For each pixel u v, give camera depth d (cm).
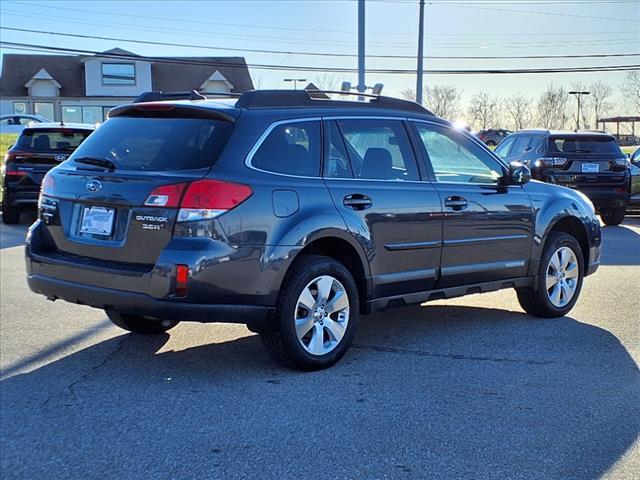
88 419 418
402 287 554
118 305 460
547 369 514
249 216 458
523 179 626
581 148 1305
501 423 415
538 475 354
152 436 395
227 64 5125
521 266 635
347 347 522
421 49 2425
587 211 698
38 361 524
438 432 402
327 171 514
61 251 501
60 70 4925
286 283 481
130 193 459
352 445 385
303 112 514
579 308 705
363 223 519
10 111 4797
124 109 523
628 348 568
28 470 356
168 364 520
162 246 447
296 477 350
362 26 1961
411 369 512
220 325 628
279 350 489
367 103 560
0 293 742
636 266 930
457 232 581
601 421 420
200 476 350
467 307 716
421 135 584
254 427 407
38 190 1238
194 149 471
